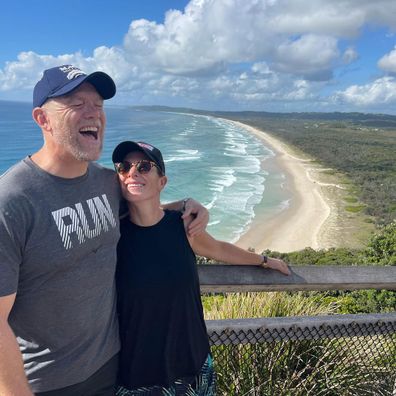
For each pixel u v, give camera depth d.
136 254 2.25
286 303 3.88
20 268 1.86
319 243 39.88
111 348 2.24
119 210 2.34
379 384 3.10
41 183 1.92
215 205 48.88
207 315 3.87
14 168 1.92
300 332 2.67
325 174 82.06
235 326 2.57
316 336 2.69
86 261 2.02
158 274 2.22
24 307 1.93
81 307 2.03
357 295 9.11
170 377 2.32
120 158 2.24
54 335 2.01
